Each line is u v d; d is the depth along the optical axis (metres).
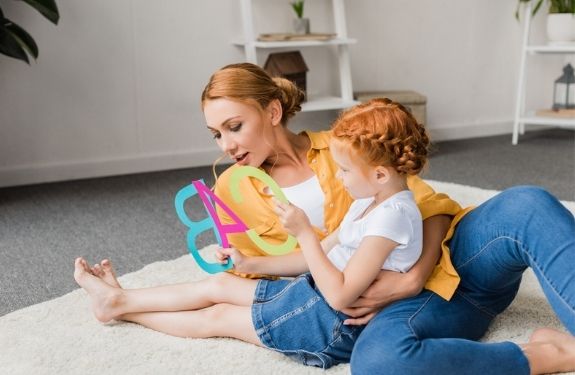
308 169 1.46
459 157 3.36
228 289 1.44
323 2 3.40
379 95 3.38
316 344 1.31
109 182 2.95
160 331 1.47
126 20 3.02
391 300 1.27
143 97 3.11
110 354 1.38
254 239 1.36
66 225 2.36
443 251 1.32
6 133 2.90
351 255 1.30
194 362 1.34
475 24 3.81
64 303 1.63
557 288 1.20
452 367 1.16
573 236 1.21
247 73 1.37
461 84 3.85
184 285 1.48
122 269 1.96
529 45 3.91
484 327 1.37
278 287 1.38
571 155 3.39
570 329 1.19
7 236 2.25
